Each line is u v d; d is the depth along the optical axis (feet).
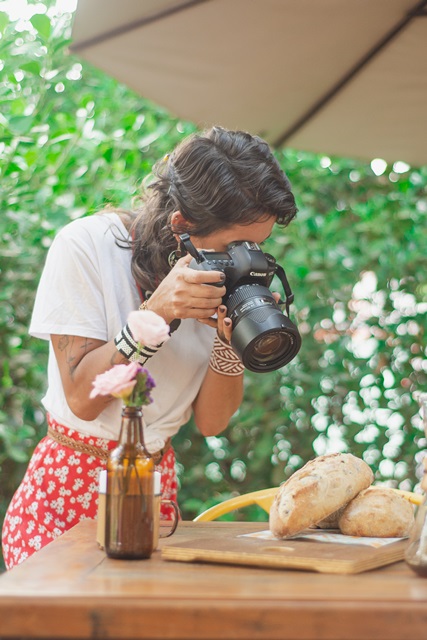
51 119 9.59
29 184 8.84
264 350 4.96
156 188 5.50
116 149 9.54
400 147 8.50
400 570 3.67
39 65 8.88
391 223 10.53
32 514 5.52
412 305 10.73
